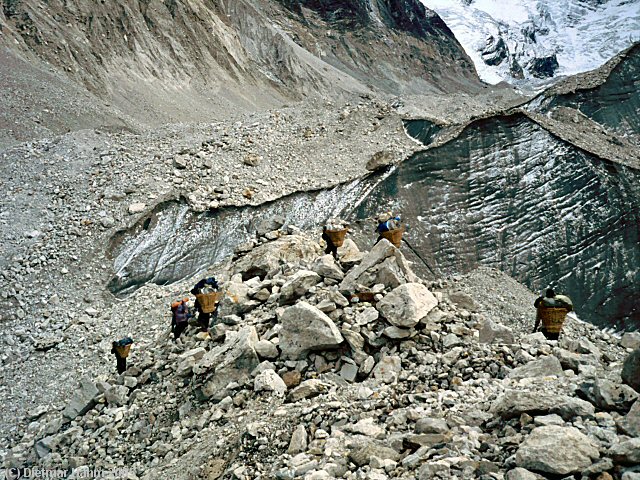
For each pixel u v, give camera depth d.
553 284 20.53
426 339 11.52
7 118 43.94
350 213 24.16
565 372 9.95
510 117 27.16
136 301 20.97
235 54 81.94
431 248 21.89
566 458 6.46
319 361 11.66
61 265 22.73
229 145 29.28
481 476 6.66
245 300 14.57
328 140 30.09
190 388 12.41
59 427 13.55
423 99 51.25
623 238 21.30
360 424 8.85
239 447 9.40
